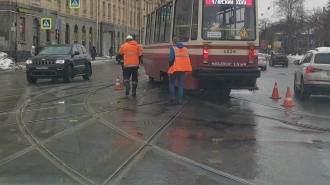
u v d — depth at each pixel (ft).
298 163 23.13
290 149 26.13
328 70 48.70
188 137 29.17
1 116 37.55
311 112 41.22
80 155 24.49
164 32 57.82
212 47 44.62
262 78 91.66
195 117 36.91
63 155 24.50
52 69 68.44
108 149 25.86
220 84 47.09
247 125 33.63
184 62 44.39
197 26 44.96
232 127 32.78
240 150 25.79
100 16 214.90
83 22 194.70
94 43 208.13
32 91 57.57
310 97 55.77
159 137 29.07
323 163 23.18
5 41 134.41
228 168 22.07
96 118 36.29
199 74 44.32
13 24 130.41
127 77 51.24
